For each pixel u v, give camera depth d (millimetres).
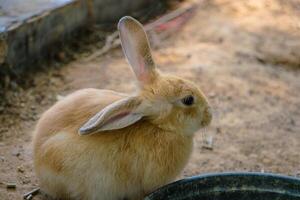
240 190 5945
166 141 5965
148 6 11797
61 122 6051
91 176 5883
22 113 8102
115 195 6051
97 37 10320
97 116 5570
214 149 7762
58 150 5930
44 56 9320
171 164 6051
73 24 9930
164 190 5676
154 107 5883
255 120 8570
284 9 12531
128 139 5883
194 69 9789
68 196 6156
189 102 5977
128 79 9258
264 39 11195
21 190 6551
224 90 9289
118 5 10977
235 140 8031
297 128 8500
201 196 5875
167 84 5973
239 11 12188
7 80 8492
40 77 8992
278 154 7809
